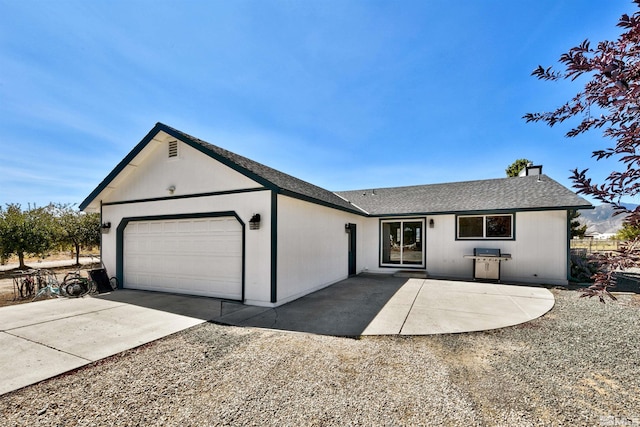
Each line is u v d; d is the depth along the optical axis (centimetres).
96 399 343
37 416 312
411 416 305
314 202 910
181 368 418
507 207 1144
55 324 615
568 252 1071
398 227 1377
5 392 358
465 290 959
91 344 507
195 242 891
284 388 362
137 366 425
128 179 1012
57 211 1908
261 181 759
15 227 1499
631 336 533
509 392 349
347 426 290
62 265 1864
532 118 223
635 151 167
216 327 595
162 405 329
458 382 373
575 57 172
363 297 863
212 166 853
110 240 1052
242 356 456
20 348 491
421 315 670
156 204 949
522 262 1134
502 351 470
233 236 830
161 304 781
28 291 940
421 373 397
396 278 1227
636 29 155
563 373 396
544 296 864
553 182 1305
